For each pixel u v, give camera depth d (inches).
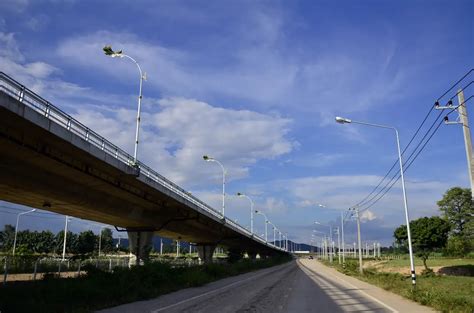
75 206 1510.8
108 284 1019.3
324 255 6535.4
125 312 711.7
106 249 5078.7
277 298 971.3
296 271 2787.9
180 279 1373.0
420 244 2810.0
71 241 4635.8
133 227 2055.9
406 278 1845.5
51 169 1205.7
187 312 710.5
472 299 842.8
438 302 806.5
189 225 2588.6
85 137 1137.4
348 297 1019.3
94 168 1304.1
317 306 817.5
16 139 977.5
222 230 3147.1
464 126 873.5
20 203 1466.5
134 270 1234.0
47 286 885.2
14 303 681.6
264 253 6294.3
